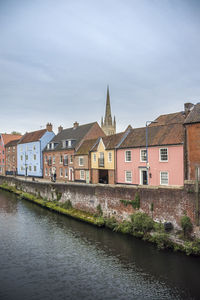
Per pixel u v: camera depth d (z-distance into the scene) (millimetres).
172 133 22750
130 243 15688
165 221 15531
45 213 24656
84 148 34031
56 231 18766
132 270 12508
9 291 10867
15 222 21484
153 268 12539
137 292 10734
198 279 11477
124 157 26844
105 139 31219
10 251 15211
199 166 18000
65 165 37750
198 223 13711
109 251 14773
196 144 18250
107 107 99062
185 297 10289
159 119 29984
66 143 38469
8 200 31969
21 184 37406
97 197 20828
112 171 28312
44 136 46094
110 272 12406
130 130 28812
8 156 57938
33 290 10953
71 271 12633
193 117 18891
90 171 32188
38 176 45781
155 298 10305
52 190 27453
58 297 10445
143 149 24625
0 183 46500
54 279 11867
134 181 25656
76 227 19594
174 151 21484
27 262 13688
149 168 23844
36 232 18688
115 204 19094
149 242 15539
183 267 12406
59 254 14664
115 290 10922
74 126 42719
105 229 18719
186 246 13586
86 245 15812
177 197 14867
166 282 11359
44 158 44562
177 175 21266
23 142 51125
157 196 16047
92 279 11828
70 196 24406
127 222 17688
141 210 17141
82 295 10586
